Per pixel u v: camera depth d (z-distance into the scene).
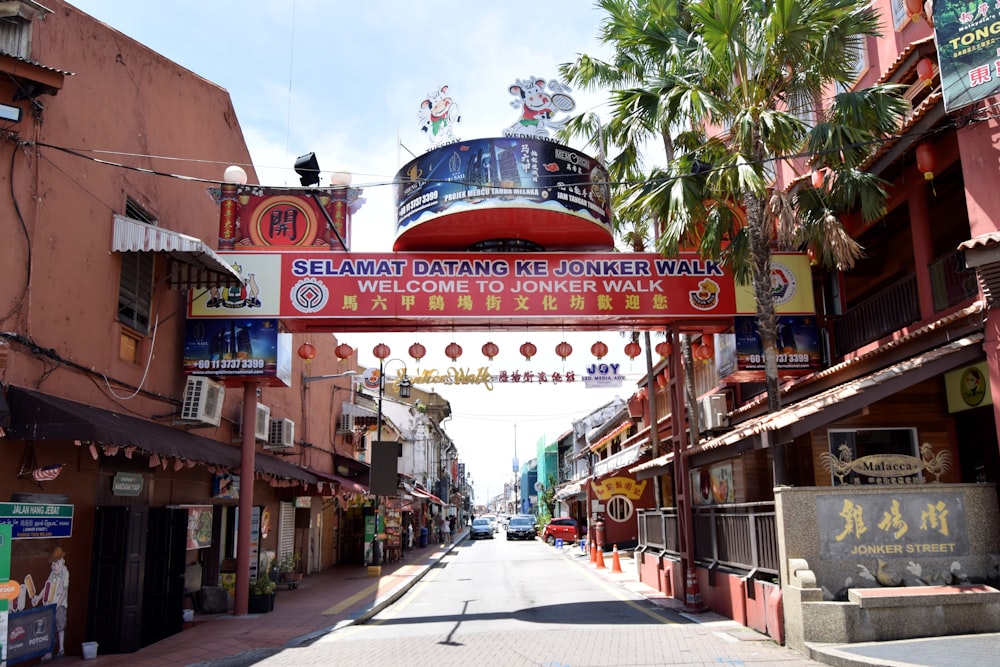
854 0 11.38
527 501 95.31
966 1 9.77
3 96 8.98
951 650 8.00
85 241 10.37
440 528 47.69
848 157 11.23
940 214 13.42
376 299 13.63
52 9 9.96
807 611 9.08
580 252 14.03
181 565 12.23
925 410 12.46
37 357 9.09
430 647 10.34
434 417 58.28
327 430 25.20
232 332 13.51
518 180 13.15
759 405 16.05
